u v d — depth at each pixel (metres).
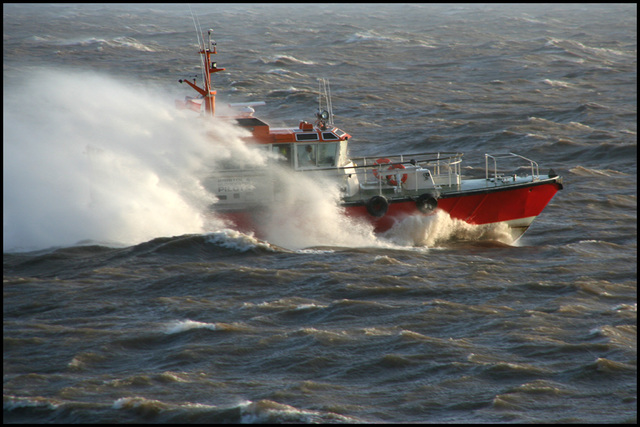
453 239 70.06
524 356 43.84
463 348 44.72
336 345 45.03
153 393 39.16
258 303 52.06
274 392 39.41
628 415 37.19
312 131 66.69
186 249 62.94
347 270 59.00
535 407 38.16
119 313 50.09
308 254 63.62
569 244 68.50
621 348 44.50
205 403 38.22
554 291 54.97
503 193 68.44
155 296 53.34
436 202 67.38
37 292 53.62
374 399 39.03
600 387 40.19
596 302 52.88
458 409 38.00
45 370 41.62
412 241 68.88
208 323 48.12
